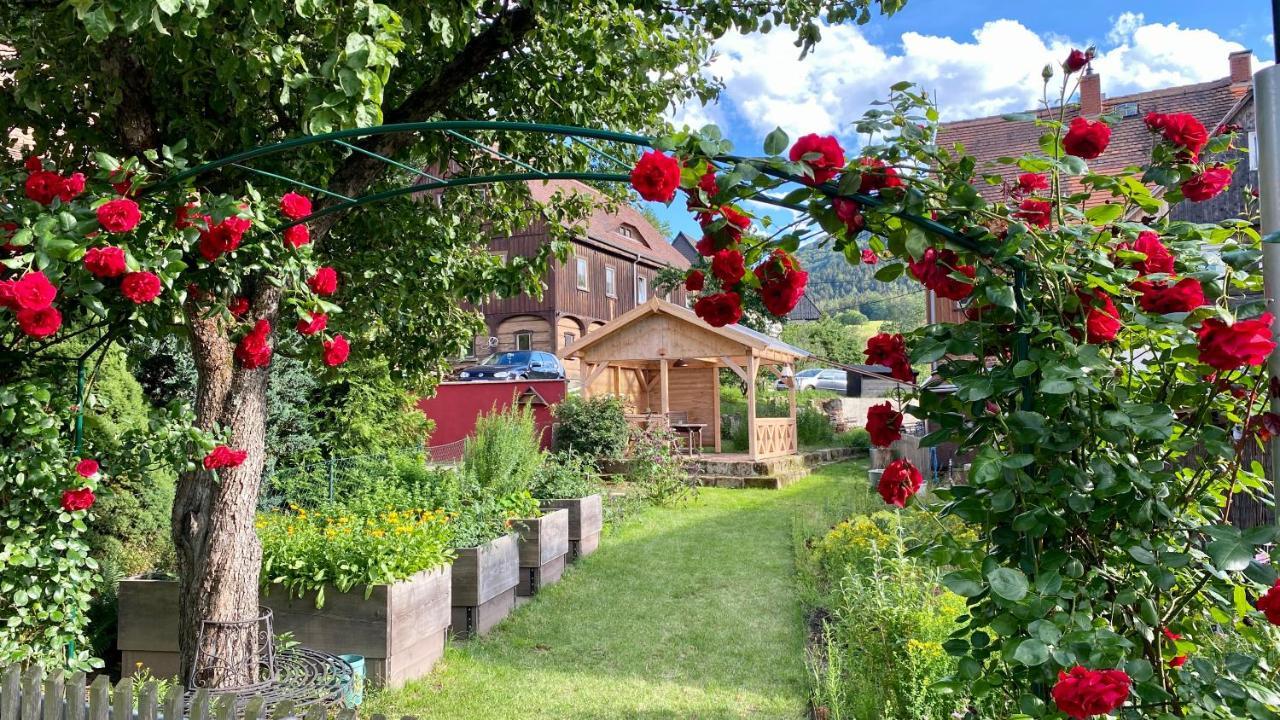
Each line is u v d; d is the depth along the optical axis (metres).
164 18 2.78
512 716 4.14
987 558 1.70
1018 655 1.55
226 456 3.58
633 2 4.57
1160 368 2.01
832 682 3.82
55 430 3.51
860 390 29.23
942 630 3.81
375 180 4.50
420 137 4.30
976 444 1.93
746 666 4.88
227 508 3.80
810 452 17.77
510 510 6.72
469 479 6.91
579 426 13.67
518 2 4.19
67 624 3.68
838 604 5.54
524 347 23.73
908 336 2.02
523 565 6.52
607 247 26.02
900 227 1.92
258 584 4.14
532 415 8.54
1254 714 1.62
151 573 4.86
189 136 3.67
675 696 4.41
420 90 4.25
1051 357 1.71
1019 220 1.84
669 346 15.55
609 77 4.86
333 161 4.07
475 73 4.30
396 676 4.45
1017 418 1.74
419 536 4.91
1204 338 1.65
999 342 1.89
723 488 13.77
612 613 6.00
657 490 11.53
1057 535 1.70
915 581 4.54
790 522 9.70
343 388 9.60
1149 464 1.81
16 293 2.44
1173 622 2.01
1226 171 1.98
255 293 3.88
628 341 15.87
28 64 3.27
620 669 4.85
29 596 3.52
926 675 3.56
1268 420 1.71
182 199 2.91
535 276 5.61
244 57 3.06
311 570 4.49
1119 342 1.97
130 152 3.61
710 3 4.60
